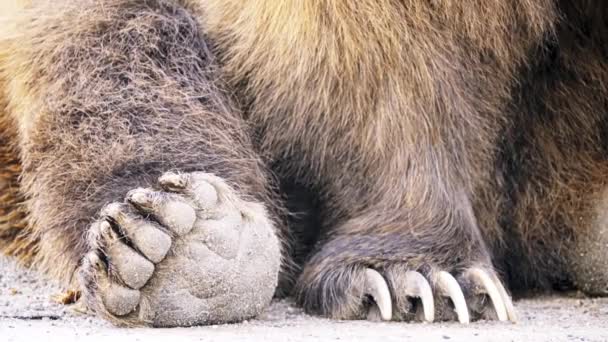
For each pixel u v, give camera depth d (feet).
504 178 35.40
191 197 27.25
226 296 27.76
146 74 33.60
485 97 33.47
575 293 36.96
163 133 32.22
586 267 35.88
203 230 27.17
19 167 38.37
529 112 35.37
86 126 32.35
